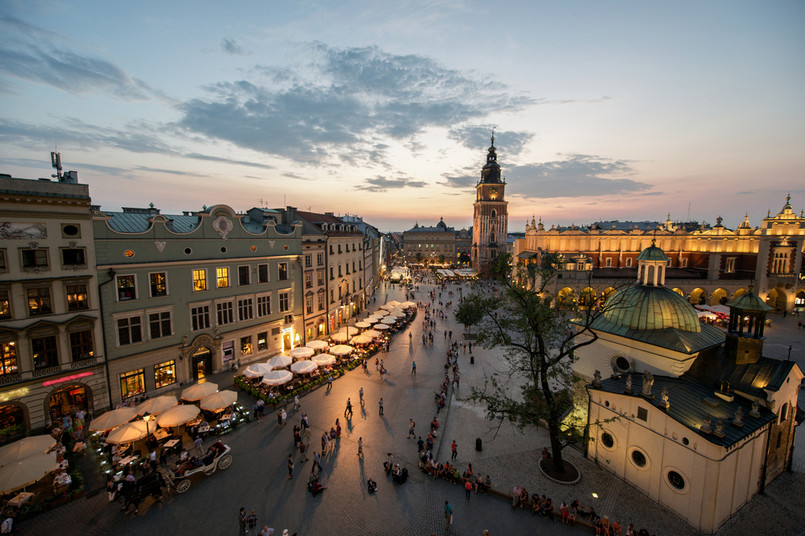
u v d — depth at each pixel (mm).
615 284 64438
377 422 28734
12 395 24234
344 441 26016
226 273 36469
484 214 120625
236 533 17922
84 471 22109
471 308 25609
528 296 23125
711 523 17906
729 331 22656
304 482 21688
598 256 81125
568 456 24656
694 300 71625
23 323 24516
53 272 25641
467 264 164625
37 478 18266
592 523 18688
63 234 25953
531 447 25859
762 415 19672
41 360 25500
